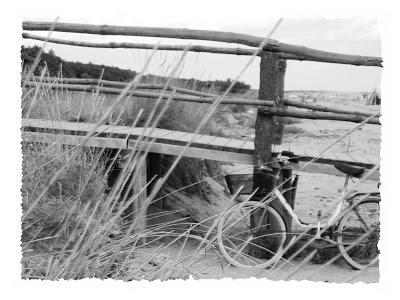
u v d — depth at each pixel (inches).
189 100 234.8
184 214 262.4
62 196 198.7
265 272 202.1
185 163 290.0
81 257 155.6
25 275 166.1
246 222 229.0
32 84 222.5
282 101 228.5
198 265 196.5
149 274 166.4
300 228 222.1
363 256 211.8
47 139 217.2
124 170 142.6
